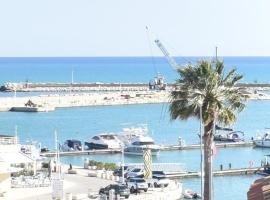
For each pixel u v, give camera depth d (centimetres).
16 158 9656
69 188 9962
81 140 17762
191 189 11112
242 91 5041
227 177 12531
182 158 14938
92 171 11644
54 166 11450
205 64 4966
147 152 10362
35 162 10644
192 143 17138
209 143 4991
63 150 15612
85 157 15275
